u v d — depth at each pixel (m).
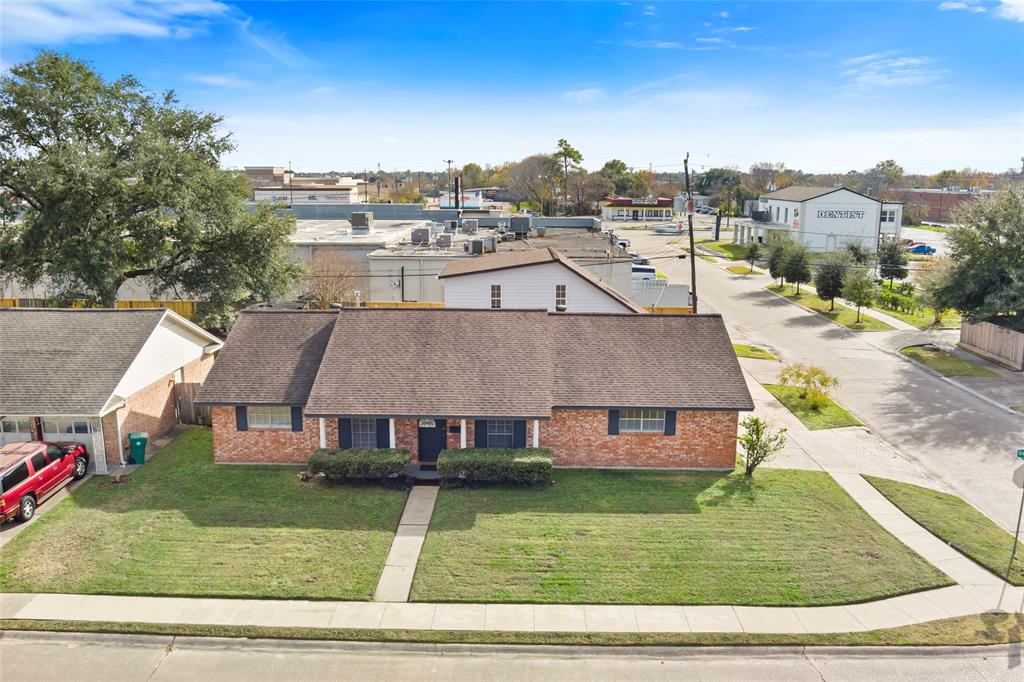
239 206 36.44
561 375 22.11
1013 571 15.88
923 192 128.62
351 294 43.34
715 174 151.38
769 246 62.09
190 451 23.02
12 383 21.16
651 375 22.12
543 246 48.97
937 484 21.02
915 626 14.00
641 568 15.92
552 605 14.61
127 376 21.83
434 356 22.25
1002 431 25.66
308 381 22.00
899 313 48.16
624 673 12.81
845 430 25.75
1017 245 33.72
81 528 17.58
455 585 15.21
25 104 31.94
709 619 14.19
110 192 31.58
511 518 18.20
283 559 16.19
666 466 21.80
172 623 13.95
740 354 37.22
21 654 13.22
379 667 12.92
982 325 36.22
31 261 33.72
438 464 19.95
